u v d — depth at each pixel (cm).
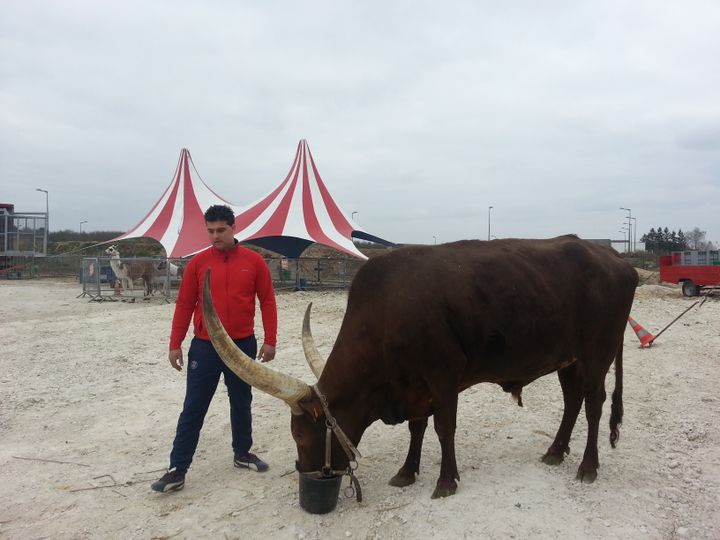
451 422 405
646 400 659
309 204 2175
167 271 1764
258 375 372
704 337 1051
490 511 381
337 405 405
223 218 449
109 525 393
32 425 606
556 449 477
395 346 397
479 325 406
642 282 2770
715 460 475
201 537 374
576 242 474
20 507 421
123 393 723
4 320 1416
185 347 998
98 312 1543
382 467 479
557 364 454
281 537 371
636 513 384
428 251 426
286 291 2088
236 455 488
